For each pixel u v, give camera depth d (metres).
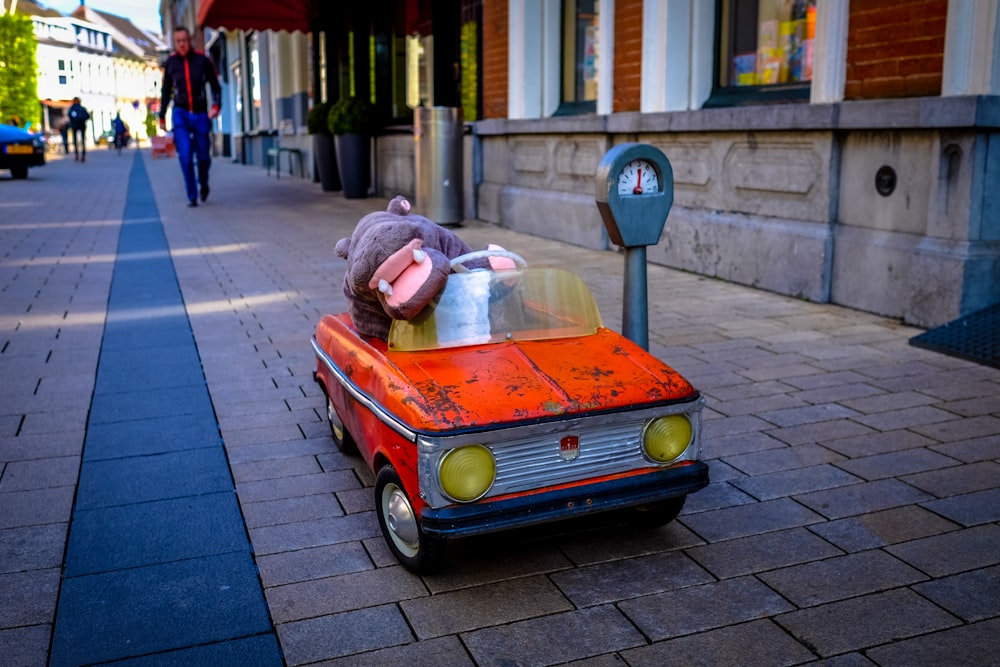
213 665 2.79
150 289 8.48
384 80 17.52
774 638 2.92
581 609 3.11
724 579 3.29
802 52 8.12
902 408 5.04
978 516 3.76
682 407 3.35
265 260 10.09
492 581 3.30
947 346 6.03
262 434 4.75
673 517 3.58
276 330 6.89
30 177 25.08
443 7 13.94
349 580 3.30
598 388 3.29
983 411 4.97
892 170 6.86
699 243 8.95
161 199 17.75
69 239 11.86
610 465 3.27
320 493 4.04
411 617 3.06
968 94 6.14
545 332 3.75
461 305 3.63
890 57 6.78
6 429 4.79
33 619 3.03
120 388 5.49
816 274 7.52
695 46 9.09
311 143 22.89
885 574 3.31
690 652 2.85
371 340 3.88
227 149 43.56
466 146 13.66
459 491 3.02
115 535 3.63
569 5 11.59
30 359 6.09
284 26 20.03
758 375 5.66
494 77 12.85
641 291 4.23
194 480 4.17
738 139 8.34
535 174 11.99
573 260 9.84
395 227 3.62
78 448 4.54
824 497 3.96
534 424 3.11
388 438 3.29
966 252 6.31
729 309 7.41
